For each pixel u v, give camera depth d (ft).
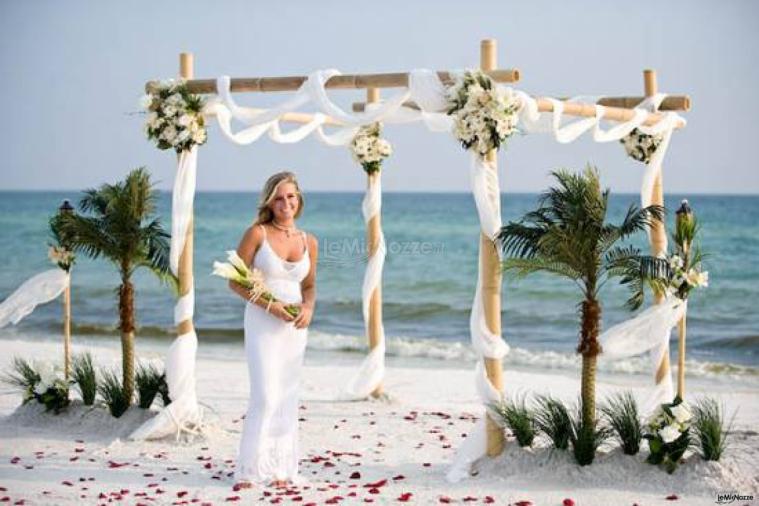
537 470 22.50
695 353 54.70
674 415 22.12
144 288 84.89
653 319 24.09
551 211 23.26
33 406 28.71
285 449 22.25
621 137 27.66
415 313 72.59
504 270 22.76
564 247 22.27
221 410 32.12
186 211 26.68
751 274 85.56
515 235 22.86
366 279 34.12
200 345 55.42
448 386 38.55
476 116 22.13
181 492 21.17
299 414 31.76
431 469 24.00
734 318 66.39
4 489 21.57
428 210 184.65
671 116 27.81
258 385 21.90
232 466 24.02
